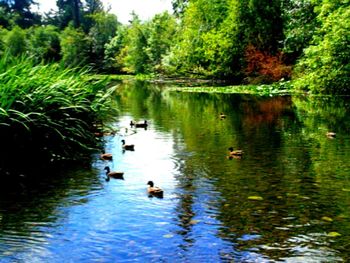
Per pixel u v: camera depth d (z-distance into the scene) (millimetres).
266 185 7398
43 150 9477
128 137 12211
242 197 6750
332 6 24344
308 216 5938
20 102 8695
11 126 8648
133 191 7105
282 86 29766
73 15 99312
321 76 24703
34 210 6238
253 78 35531
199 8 41719
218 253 4855
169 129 13664
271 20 36281
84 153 10109
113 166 8844
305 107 19438
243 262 4645
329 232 5414
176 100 24297
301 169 8461
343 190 7086
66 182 7664
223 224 5672
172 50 47000
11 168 8602
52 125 9625
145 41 64625
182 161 9211
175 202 6539
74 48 69500
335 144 10945
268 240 5195
